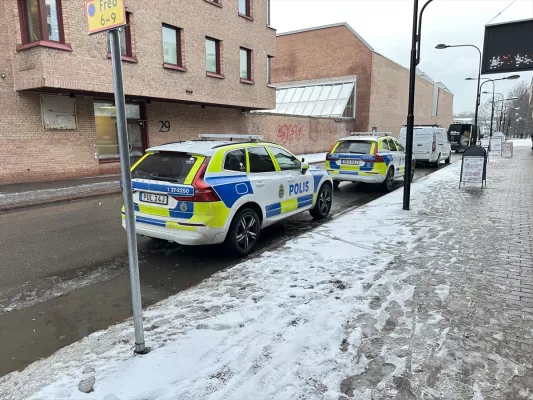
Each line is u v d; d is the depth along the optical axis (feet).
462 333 10.50
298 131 87.10
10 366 10.04
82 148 45.50
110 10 8.27
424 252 17.17
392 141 40.52
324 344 9.97
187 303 12.51
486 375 8.77
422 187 37.27
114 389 8.26
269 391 8.22
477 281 13.96
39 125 41.37
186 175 16.65
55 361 9.67
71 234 22.48
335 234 20.25
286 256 16.79
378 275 14.53
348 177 37.14
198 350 9.69
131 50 46.09
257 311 11.79
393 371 8.91
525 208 26.68
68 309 13.28
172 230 16.53
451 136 98.02
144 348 9.66
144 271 16.66
